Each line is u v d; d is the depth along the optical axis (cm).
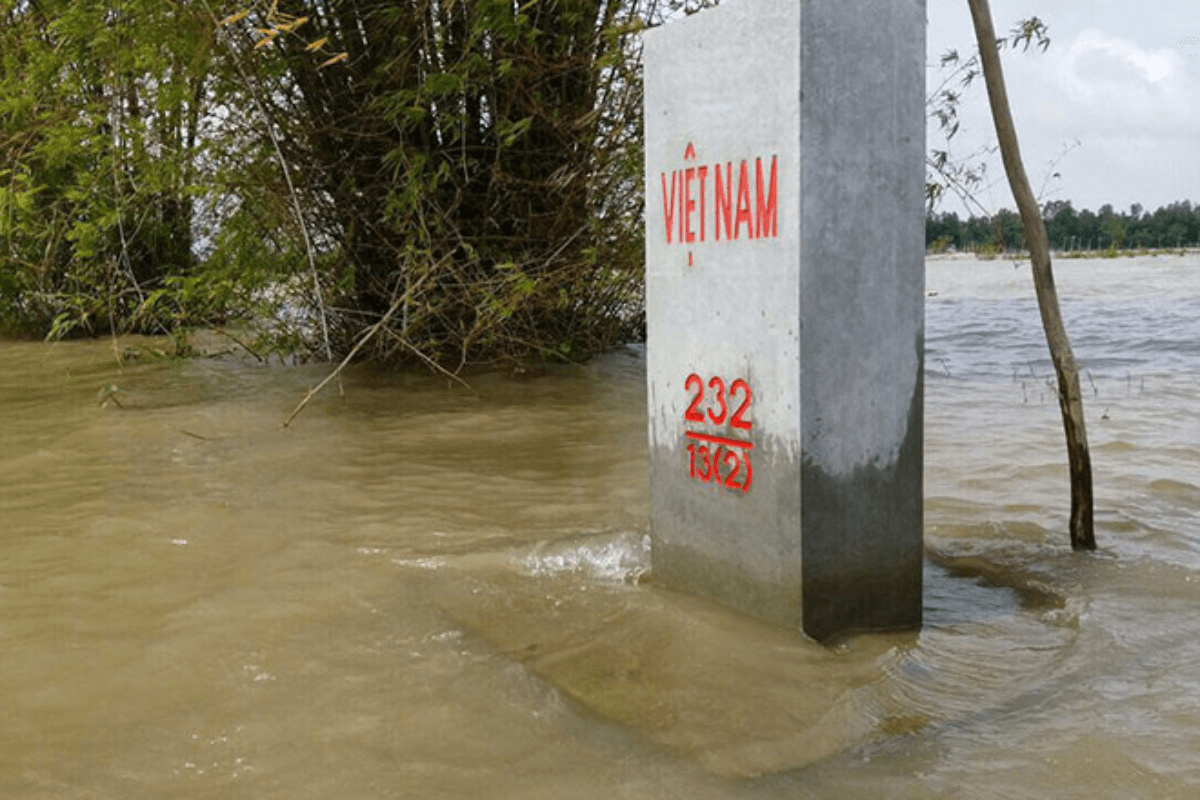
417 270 655
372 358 727
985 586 334
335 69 677
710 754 226
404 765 220
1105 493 435
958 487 450
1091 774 215
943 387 714
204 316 796
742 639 286
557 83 719
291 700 249
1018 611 312
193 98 682
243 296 734
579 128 701
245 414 596
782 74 273
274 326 784
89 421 578
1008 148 354
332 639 285
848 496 289
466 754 225
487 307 677
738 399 300
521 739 232
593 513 404
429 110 671
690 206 311
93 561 345
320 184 703
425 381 700
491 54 677
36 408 623
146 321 824
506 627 297
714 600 315
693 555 322
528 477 458
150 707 245
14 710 243
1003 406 637
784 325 281
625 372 743
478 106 699
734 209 295
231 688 255
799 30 267
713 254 304
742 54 286
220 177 680
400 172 691
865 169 282
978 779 215
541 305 732
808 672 268
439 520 393
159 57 640
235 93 671
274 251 735
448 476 458
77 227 727
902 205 290
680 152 312
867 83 279
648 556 357
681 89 310
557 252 694
